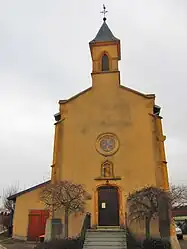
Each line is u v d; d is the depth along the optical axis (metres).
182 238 27.69
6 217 34.31
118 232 19.31
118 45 27.48
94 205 21.80
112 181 22.30
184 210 41.66
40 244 19.02
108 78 25.75
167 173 21.91
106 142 23.50
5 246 21.09
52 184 21.05
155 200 19.20
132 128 23.59
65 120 24.62
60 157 23.47
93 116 24.48
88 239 18.66
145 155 22.62
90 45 27.59
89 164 23.05
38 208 26.08
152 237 19.30
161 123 23.47
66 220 19.95
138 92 24.64
